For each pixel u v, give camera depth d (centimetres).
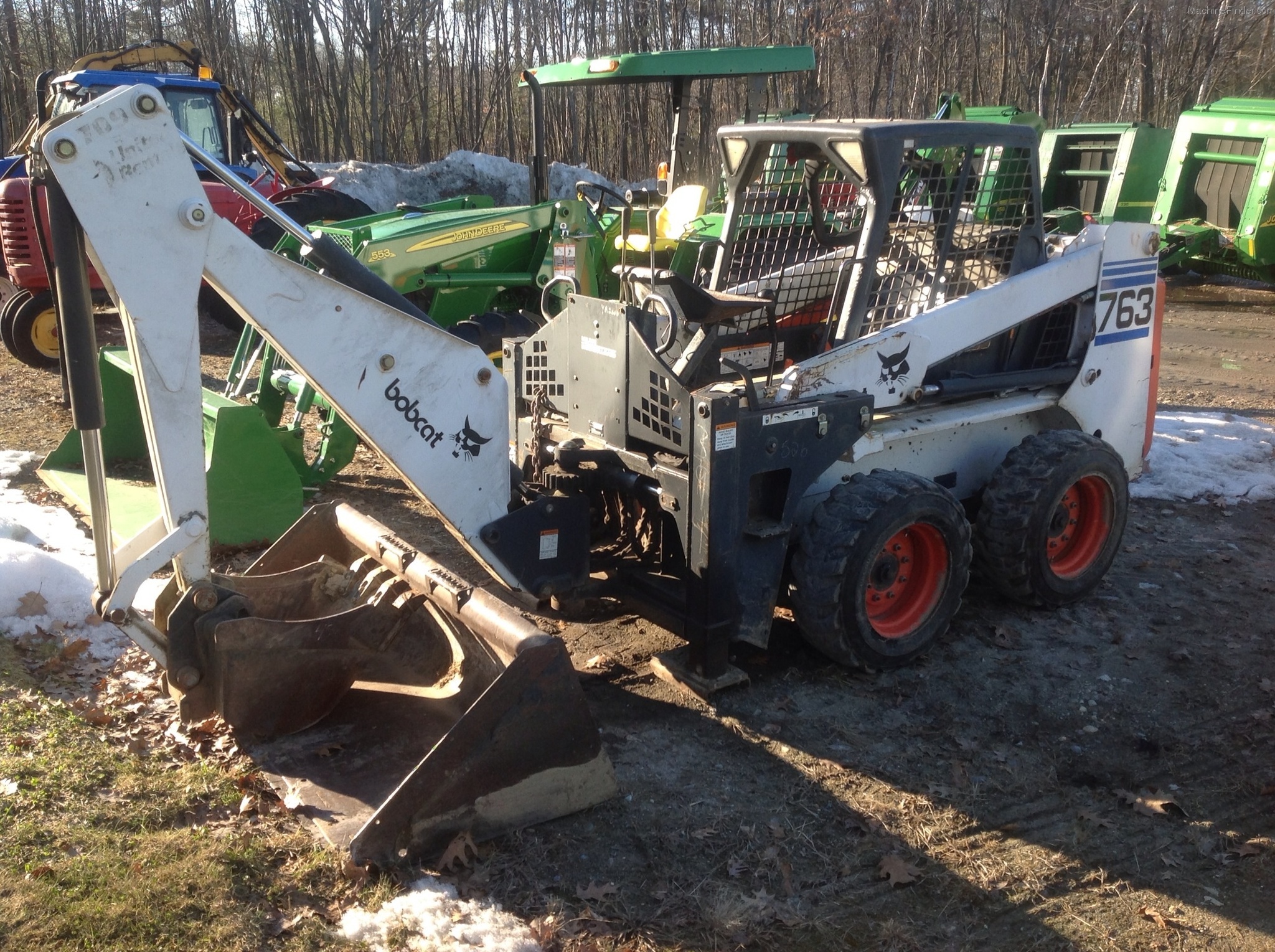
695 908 307
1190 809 366
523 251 862
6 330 948
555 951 286
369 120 2364
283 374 657
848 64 2311
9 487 629
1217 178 1348
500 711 320
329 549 428
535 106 841
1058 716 422
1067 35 2488
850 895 317
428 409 375
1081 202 1447
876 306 450
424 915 291
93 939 272
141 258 312
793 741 396
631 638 475
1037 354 525
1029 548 484
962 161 454
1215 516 648
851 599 421
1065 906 317
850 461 439
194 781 343
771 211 495
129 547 348
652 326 423
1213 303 1352
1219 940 305
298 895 298
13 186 930
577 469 447
